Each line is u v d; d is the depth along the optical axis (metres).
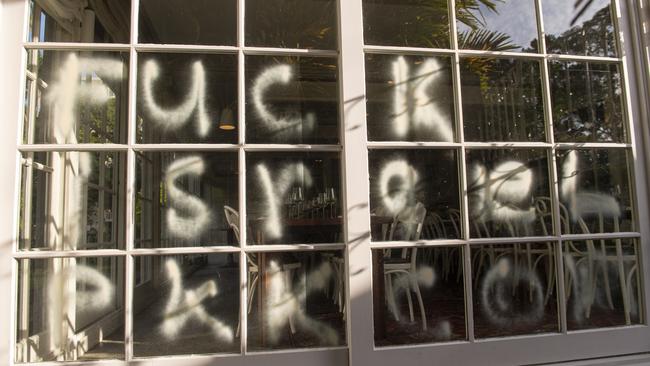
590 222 2.18
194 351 1.91
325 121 2.14
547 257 2.19
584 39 2.31
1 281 1.65
